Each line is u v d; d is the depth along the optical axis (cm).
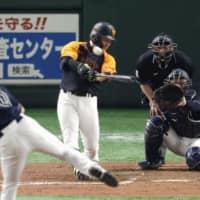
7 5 5409
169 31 5384
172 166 3228
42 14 5419
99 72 2877
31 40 5441
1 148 2081
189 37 5391
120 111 5334
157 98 2986
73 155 2069
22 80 5466
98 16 5375
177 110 2998
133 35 5384
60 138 4147
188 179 2870
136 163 3341
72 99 2830
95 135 2875
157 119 3014
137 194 2569
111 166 3238
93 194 2564
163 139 3086
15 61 5459
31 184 2767
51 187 2705
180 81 2944
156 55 2981
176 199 2480
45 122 4800
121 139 4175
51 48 5447
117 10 5372
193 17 5381
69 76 2834
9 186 2105
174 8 5372
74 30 5419
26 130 2073
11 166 2088
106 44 2872
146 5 5372
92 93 2842
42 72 5459
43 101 5481
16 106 2086
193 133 3036
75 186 2725
